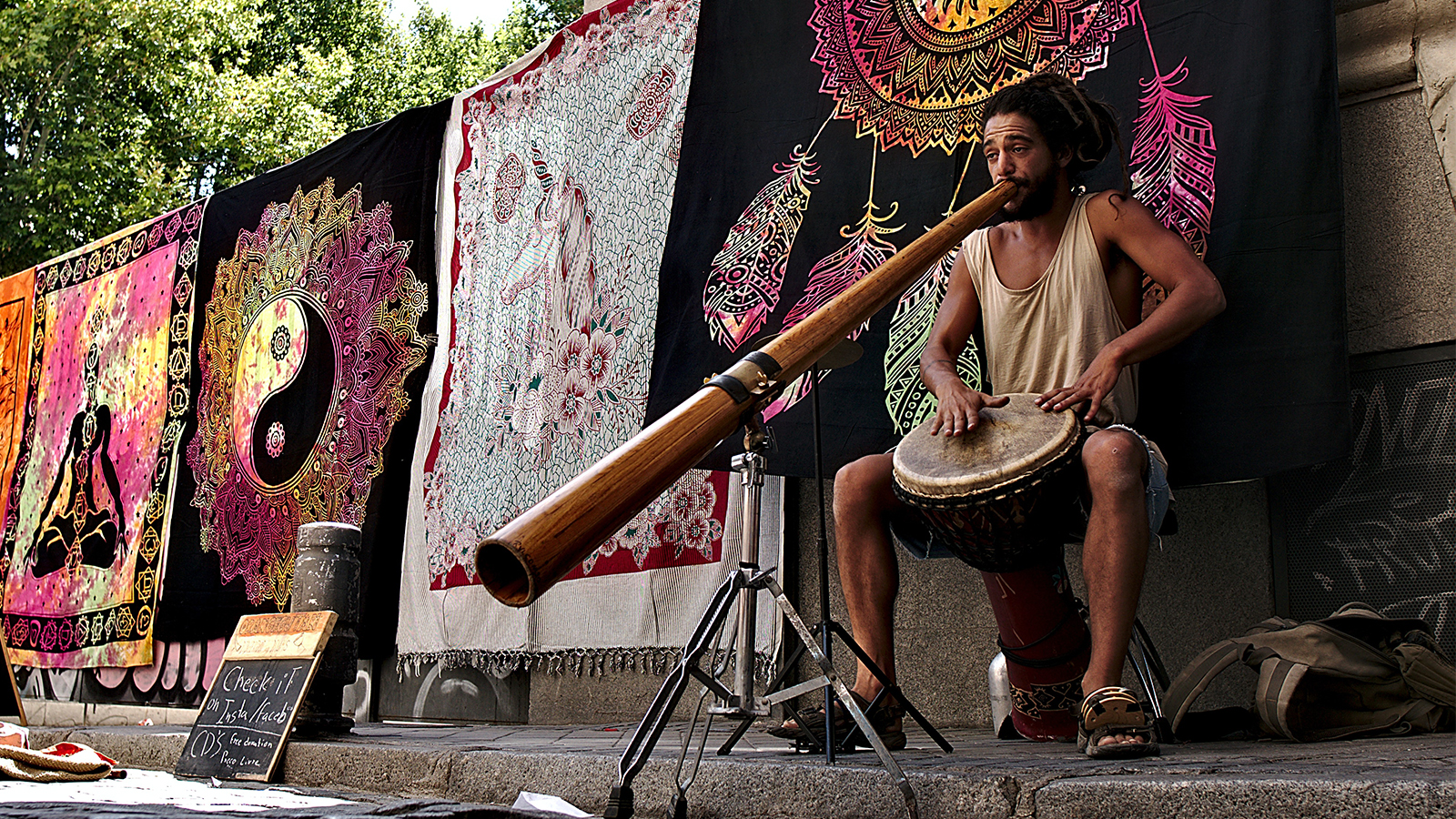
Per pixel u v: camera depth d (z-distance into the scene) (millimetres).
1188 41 3461
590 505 1194
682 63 4945
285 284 6340
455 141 5836
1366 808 1501
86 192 15688
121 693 6566
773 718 4160
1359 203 3486
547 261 5266
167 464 6660
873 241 3996
